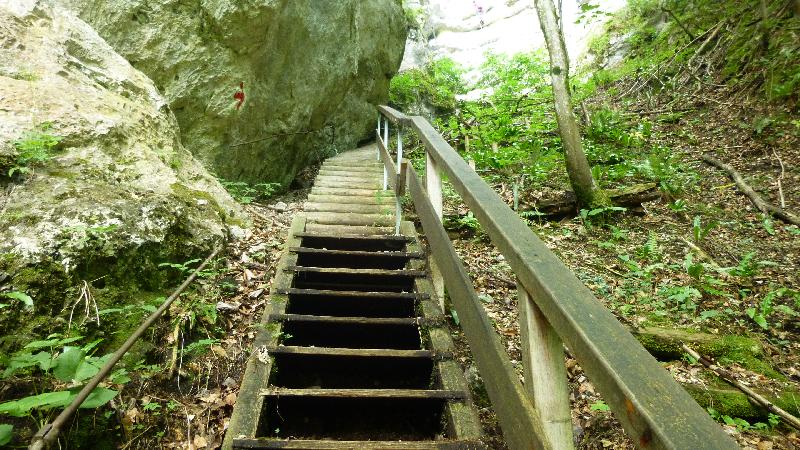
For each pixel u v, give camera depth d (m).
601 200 5.54
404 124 4.10
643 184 5.98
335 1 7.20
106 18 4.79
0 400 1.79
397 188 4.19
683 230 5.33
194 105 5.32
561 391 1.29
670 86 9.62
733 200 5.98
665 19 11.76
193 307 2.76
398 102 11.83
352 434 2.44
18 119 3.06
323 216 4.54
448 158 2.46
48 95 3.38
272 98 6.33
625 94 10.53
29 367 1.93
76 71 3.85
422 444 1.93
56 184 2.82
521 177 6.31
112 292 2.52
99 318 2.33
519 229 1.52
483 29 20.06
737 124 7.59
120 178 3.29
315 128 7.82
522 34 18.31
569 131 5.64
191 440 2.05
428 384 2.79
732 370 3.04
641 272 4.26
